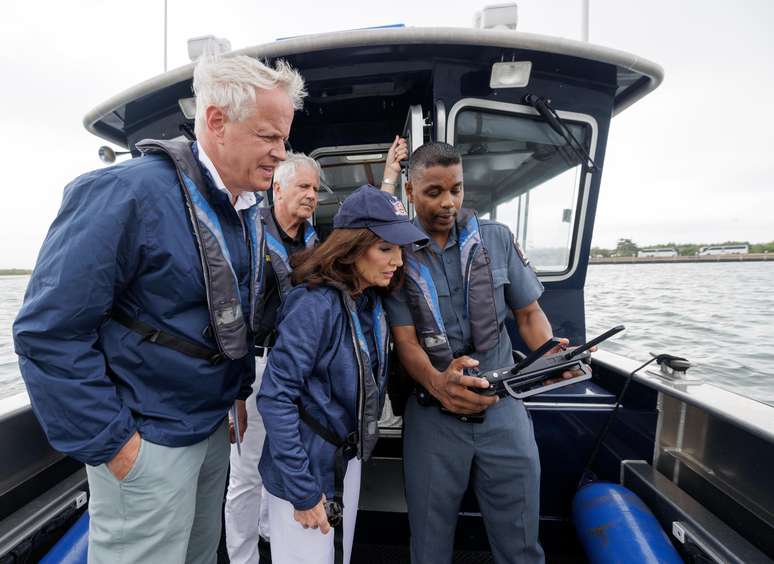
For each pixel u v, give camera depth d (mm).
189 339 1002
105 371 917
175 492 1024
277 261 1633
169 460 1009
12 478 1529
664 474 1687
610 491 1594
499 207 2070
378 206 1089
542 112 1878
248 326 1162
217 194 1003
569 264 2123
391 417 2182
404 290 1346
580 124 1940
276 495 1104
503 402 1355
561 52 1737
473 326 1326
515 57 1802
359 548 1868
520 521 1366
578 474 1810
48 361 839
